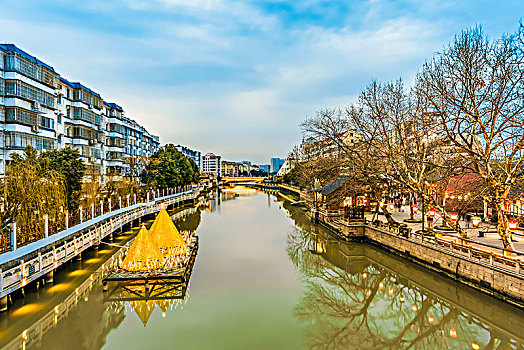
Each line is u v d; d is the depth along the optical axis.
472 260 16.77
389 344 13.36
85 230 26.59
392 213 39.25
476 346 13.17
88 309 15.90
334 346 13.03
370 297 18.36
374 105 24.72
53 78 36.53
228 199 82.31
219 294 18.09
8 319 14.25
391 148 23.97
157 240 21.94
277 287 19.36
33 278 15.34
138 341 13.12
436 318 15.72
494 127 18.19
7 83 30.78
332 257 26.47
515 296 14.26
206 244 30.06
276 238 33.31
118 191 41.09
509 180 16.86
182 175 70.44
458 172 21.28
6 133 30.83
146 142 81.06
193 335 13.63
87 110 45.88
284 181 108.94
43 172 22.00
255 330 14.20
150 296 17.36
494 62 16.69
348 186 31.47
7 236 16.70
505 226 16.95
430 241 20.81
